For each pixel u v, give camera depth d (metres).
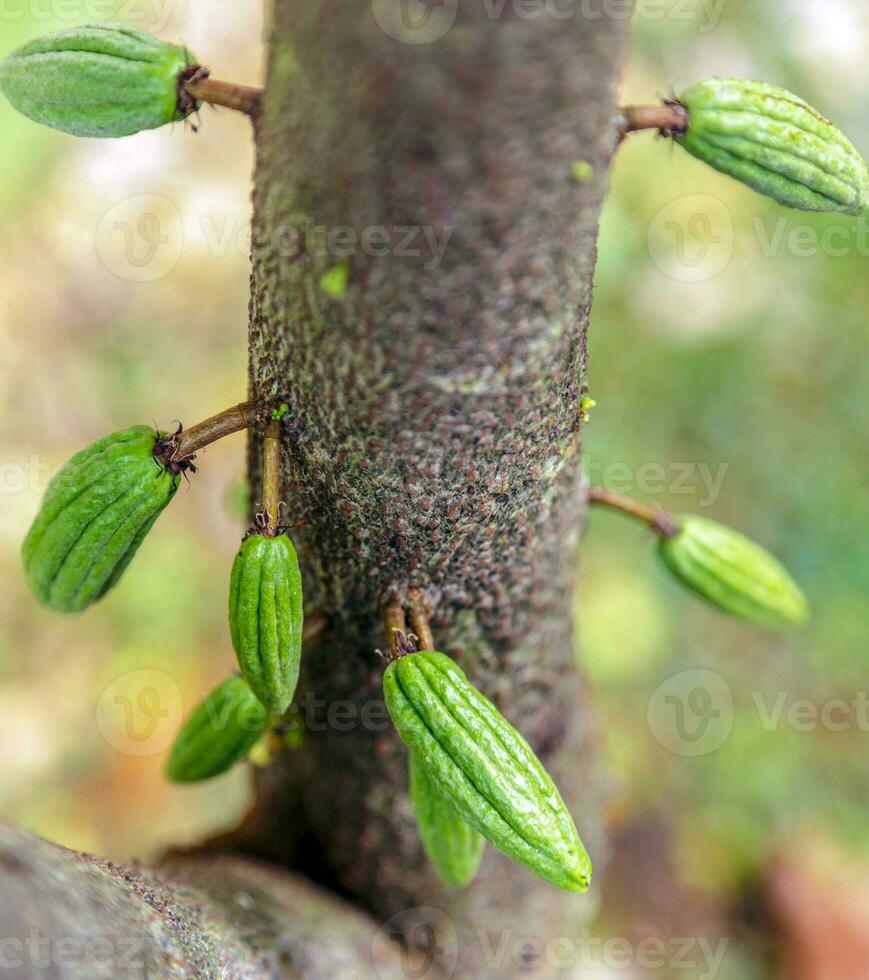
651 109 0.73
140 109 0.73
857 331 1.63
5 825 0.68
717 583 0.82
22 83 0.73
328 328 0.71
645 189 1.54
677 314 1.58
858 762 1.48
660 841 1.38
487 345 0.70
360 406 0.71
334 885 0.86
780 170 0.74
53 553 0.74
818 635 1.53
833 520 1.57
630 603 1.45
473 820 0.73
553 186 0.69
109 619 1.41
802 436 1.60
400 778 0.81
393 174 0.68
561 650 0.81
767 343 1.60
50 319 1.49
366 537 0.74
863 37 1.73
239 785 1.39
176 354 1.52
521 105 0.68
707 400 1.58
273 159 0.70
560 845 0.73
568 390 0.73
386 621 0.75
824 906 1.35
